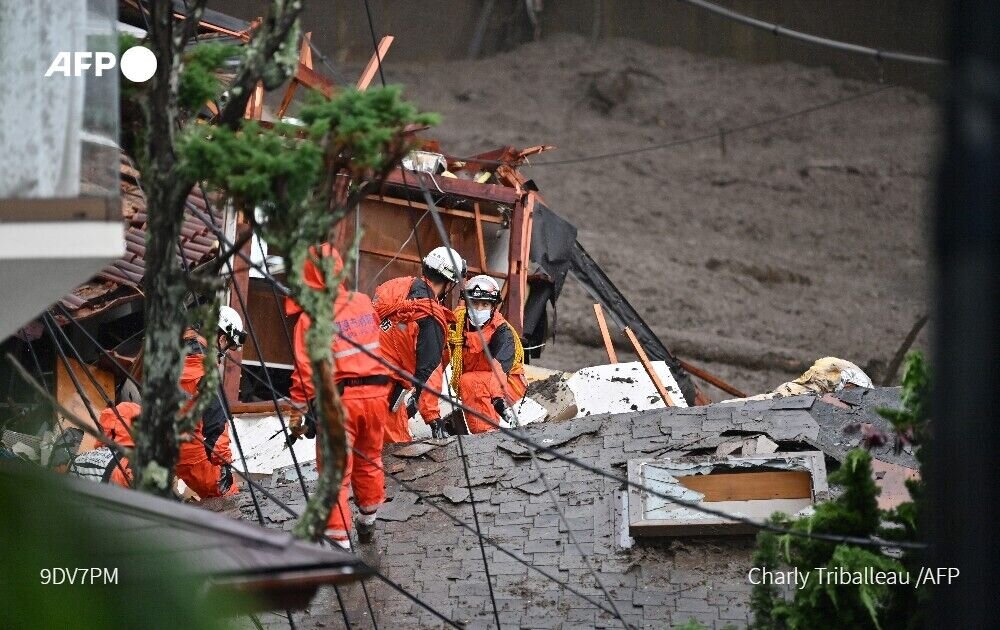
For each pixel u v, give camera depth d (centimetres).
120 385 4866
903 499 2964
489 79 13262
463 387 4112
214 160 2223
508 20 13675
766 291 10425
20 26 2392
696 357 9006
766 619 2591
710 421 3366
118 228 2286
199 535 1898
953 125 1294
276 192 2223
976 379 1298
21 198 2286
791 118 12962
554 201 11731
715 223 11544
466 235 5209
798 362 8956
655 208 11694
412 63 13438
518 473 3372
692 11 13775
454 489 3369
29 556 1373
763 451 3225
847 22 13488
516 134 12569
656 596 2938
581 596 2761
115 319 5022
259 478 3853
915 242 11344
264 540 1914
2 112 2345
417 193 5106
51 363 4716
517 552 3131
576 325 8894
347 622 2802
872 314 10069
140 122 2508
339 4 13388
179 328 2420
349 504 3409
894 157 12425
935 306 1314
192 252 4625
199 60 2503
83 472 3853
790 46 13650
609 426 3444
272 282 2512
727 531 3038
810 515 2691
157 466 2395
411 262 5100
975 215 1283
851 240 11369
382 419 3212
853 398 3416
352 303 3241
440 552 3186
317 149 2208
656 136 12731
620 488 3216
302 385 3238
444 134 12494
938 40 12438
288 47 2441
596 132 12706
